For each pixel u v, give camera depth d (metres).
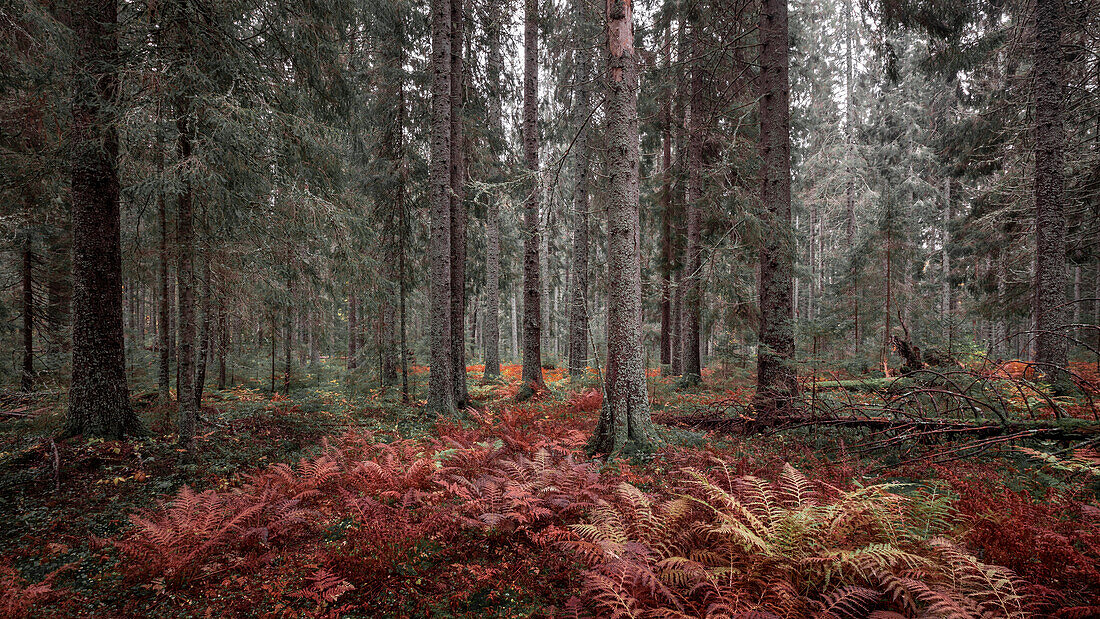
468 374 20.36
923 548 3.06
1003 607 2.39
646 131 14.90
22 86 7.05
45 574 4.06
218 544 4.29
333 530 4.68
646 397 6.82
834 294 16.27
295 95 8.12
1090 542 2.93
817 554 3.01
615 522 3.86
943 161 18.84
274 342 12.66
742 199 9.48
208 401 11.14
